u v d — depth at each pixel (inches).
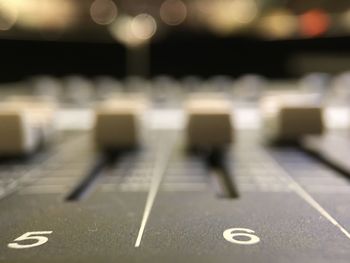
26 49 10.5
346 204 2.1
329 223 1.9
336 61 10.1
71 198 2.4
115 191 2.4
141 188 2.5
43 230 1.8
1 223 1.9
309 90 7.9
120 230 1.8
